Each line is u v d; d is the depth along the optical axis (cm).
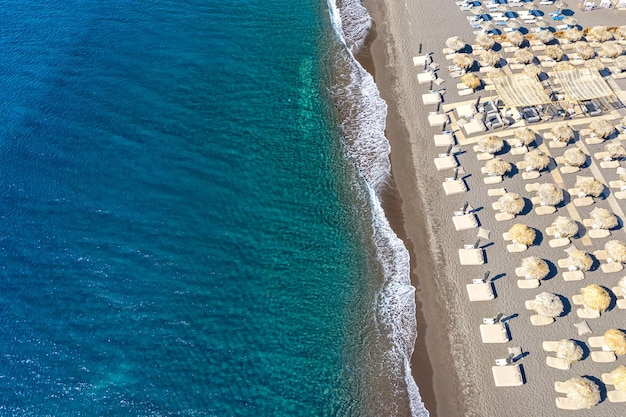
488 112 4000
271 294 3216
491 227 3328
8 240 3459
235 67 4831
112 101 4441
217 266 3344
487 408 2612
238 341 2995
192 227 3547
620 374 2542
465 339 2880
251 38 5188
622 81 4253
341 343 2988
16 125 4212
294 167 3966
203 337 3005
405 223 3525
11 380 2822
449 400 2694
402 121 4194
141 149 4041
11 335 3002
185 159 3984
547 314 2812
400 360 2891
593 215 3244
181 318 3086
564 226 3150
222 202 3709
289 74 4784
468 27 4991
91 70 4762
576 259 3014
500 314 2850
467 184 3603
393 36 5069
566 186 3503
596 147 3731
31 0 5762
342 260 3384
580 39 4662
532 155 3572
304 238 3516
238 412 2717
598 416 2491
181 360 2909
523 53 4425
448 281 3141
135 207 3650
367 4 5594
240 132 4216
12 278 3259
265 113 4391
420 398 2727
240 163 3975
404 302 3127
